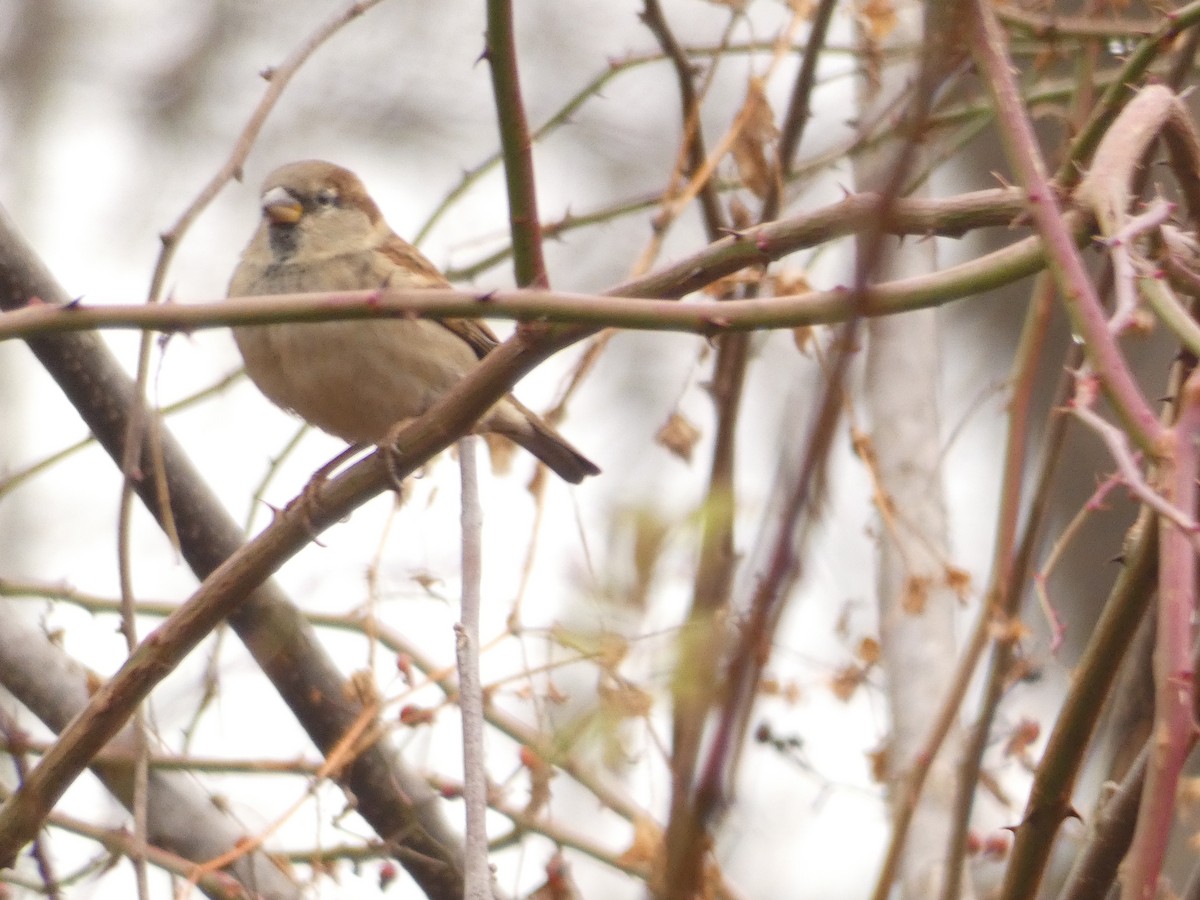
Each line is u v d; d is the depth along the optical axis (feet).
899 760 23.50
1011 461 18.60
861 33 26.27
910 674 24.20
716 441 21.15
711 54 27.91
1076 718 16.83
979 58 15.17
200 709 23.52
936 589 24.94
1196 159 18.30
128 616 19.80
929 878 22.45
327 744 24.09
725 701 10.73
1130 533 17.42
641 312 15.53
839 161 27.53
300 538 19.92
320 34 19.38
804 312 15.23
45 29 49.70
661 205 27.07
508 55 18.31
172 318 15.74
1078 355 19.98
